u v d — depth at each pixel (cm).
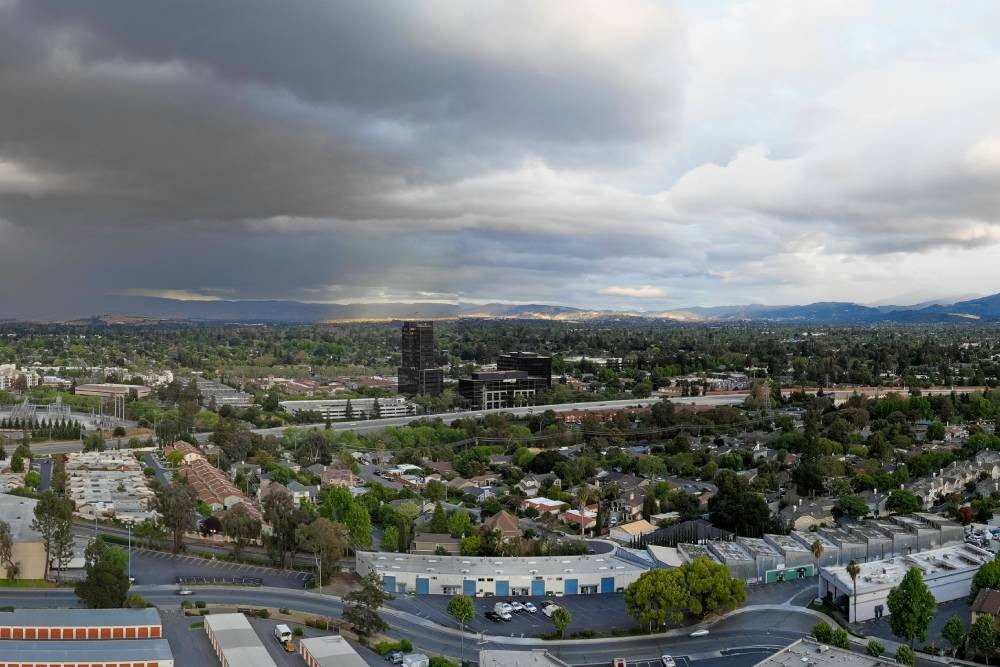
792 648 17725
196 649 18775
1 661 16862
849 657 17100
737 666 18600
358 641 19700
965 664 18488
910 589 19125
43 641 18112
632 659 19025
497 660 17675
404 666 17900
